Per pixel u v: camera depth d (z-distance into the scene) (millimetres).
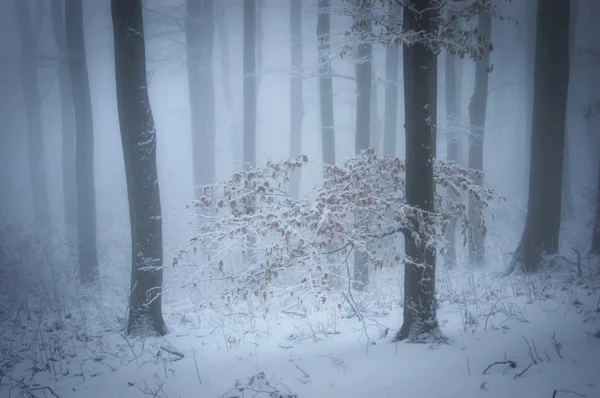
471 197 7648
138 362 6762
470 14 6793
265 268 7055
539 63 10156
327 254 7566
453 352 5883
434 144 6957
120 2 7879
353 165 7645
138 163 8062
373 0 6645
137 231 8125
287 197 7367
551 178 10000
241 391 5273
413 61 6484
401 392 4797
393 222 7387
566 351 5371
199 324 8617
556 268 9688
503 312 7531
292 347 6953
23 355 7422
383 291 10805
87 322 9273
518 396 4340
